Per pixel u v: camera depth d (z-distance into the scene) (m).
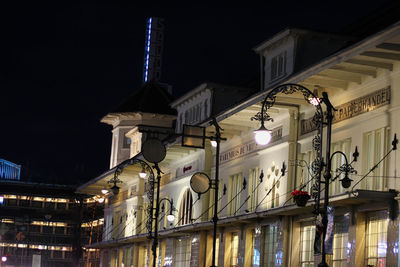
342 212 24.66
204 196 38.53
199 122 38.91
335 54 22.66
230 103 38.47
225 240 34.94
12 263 105.56
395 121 22.59
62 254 106.69
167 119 55.72
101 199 48.59
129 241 50.72
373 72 23.69
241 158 34.56
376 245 23.06
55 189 108.44
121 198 58.00
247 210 31.69
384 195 21.84
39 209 108.19
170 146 40.34
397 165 22.19
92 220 92.81
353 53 21.92
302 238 28.05
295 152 29.09
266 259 30.61
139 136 54.81
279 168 30.17
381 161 23.25
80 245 92.06
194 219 36.31
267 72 32.00
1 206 107.50
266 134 19.05
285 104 28.89
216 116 33.34
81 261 94.00
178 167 43.72
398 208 21.64
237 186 35.22
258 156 32.59
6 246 106.00
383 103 23.31
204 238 37.34
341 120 25.91
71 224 107.31
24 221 105.38
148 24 64.50
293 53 29.66
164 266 43.91
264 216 29.09
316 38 29.80
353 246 23.70
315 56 29.84
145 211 51.03
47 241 107.31
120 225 57.22
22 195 108.44
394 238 21.64
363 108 24.52
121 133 57.81
